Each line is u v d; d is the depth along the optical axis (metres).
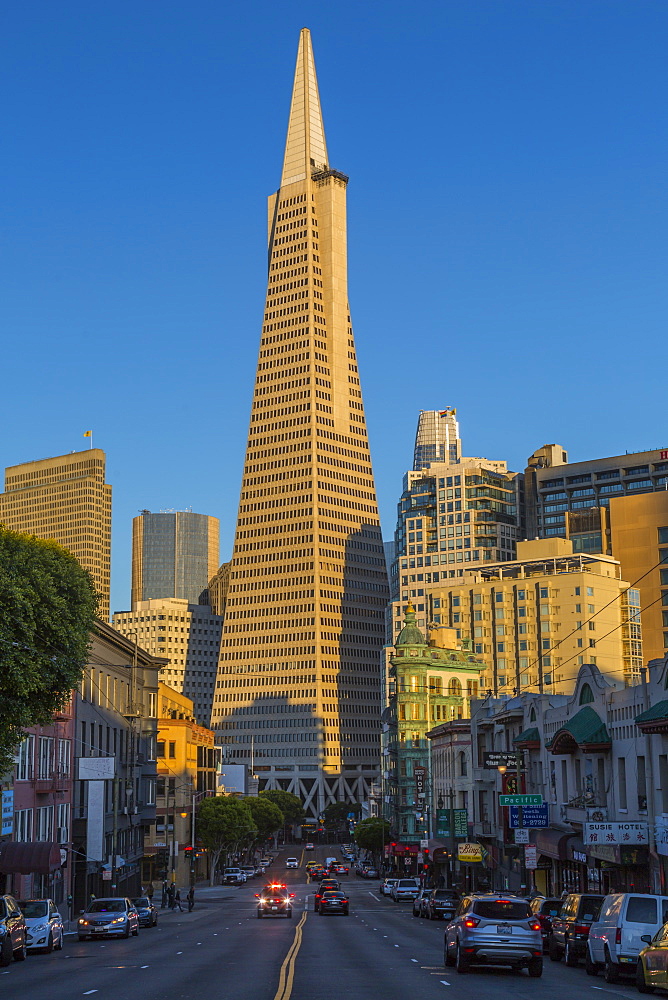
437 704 141.88
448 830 114.50
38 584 49.06
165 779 129.88
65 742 76.88
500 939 33.22
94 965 38.00
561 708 71.00
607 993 27.91
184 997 26.27
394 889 103.62
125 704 97.44
